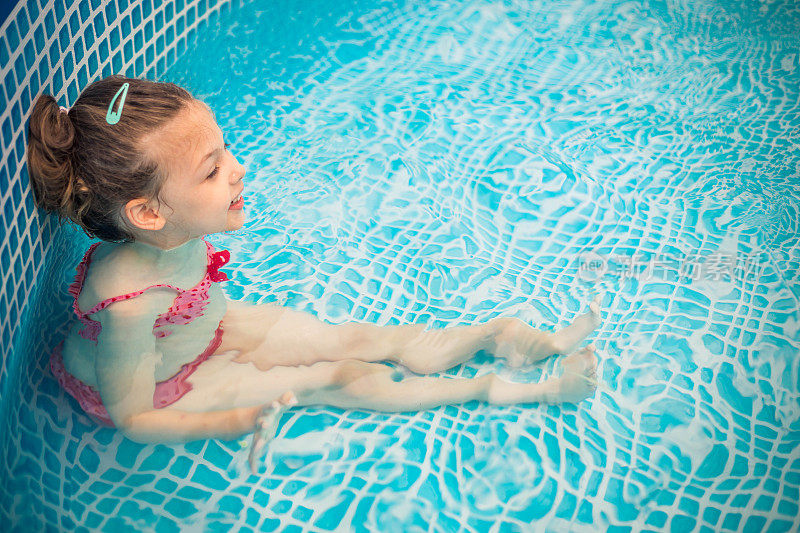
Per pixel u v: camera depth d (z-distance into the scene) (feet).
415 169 8.90
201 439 5.86
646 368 6.82
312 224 8.21
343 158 9.03
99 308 5.47
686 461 6.10
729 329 7.16
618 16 11.74
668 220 8.39
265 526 5.56
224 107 9.59
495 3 11.84
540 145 9.36
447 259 7.88
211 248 6.26
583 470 6.02
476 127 9.61
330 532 5.55
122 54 7.63
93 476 5.65
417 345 6.65
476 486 5.89
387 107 9.84
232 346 6.32
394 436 6.22
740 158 9.23
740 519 5.70
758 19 11.64
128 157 5.06
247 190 8.59
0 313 5.25
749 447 6.21
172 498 5.63
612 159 9.20
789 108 10.03
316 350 6.45
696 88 10.39
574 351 6.75
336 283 7.54
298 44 10.59
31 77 5.72
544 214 8.43
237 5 9.71
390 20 11.32
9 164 5.29
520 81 10.47
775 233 8.18
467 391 6.36
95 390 5.76
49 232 6.22
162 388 5.86
